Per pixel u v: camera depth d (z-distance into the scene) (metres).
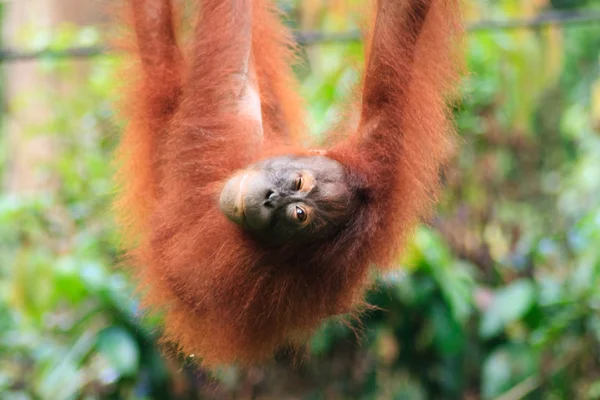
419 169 6.24
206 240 6.32
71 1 16.56
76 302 10.83
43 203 12.15
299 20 13.19
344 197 6.24
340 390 11.49
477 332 11.60
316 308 6.40
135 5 7.25
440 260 10.56
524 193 14.91
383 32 6.24
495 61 12.48
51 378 10.73
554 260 12.39
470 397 11.83
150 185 6.98
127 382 11.09
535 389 10.95
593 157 14.30
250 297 6.27
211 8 6.76
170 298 6.57
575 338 10.81
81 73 14.97
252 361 6.50
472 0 12.41
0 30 19.88
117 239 9.80
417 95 6.20
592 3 19.83
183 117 6.67
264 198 5.94
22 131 14.32
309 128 7.76
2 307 12.12
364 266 6.38
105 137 13.05
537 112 17.80
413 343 11.39
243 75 6.78
